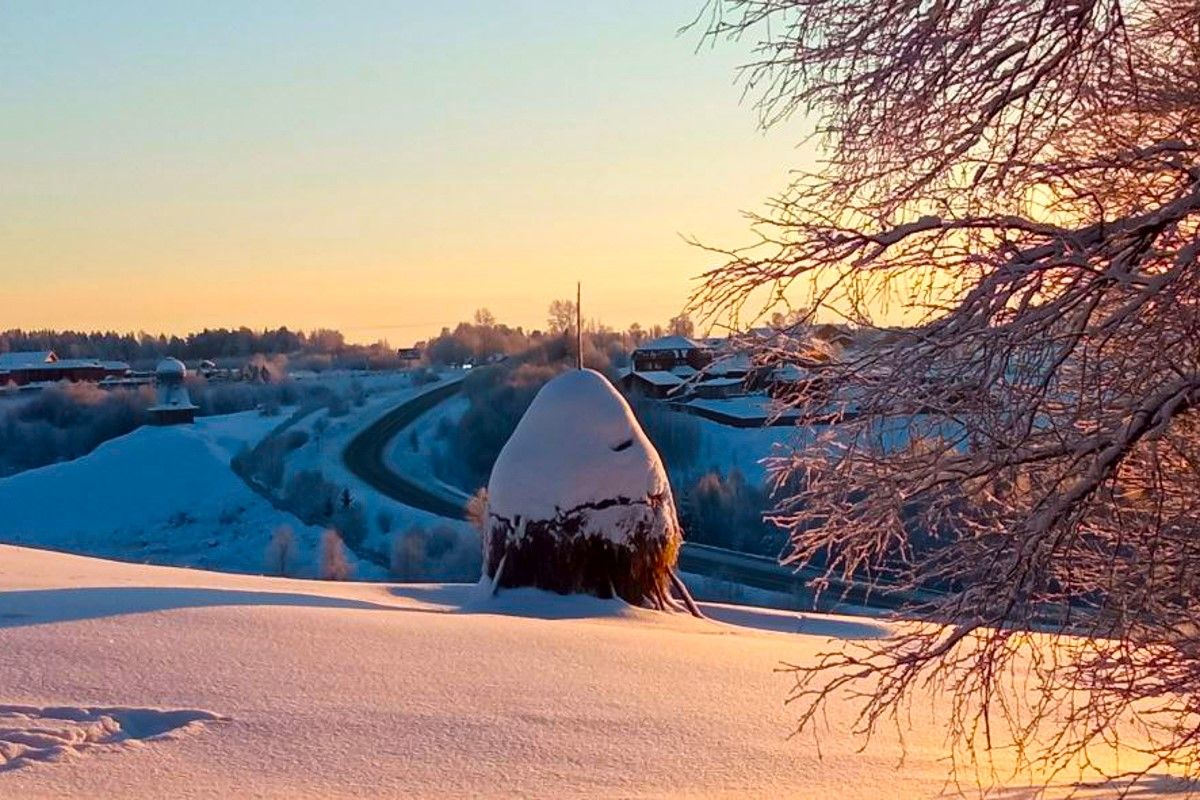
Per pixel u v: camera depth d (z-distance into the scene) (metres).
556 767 8.49
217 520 53.69
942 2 6.24
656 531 18.03
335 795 7.72
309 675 10.85
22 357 116.31
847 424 6.72
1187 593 6.63
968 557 6.76
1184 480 6.66
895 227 6.51
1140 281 6.03
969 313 6.16
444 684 10.79
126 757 8.33
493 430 59.09
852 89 6.56
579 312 19.45
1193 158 6.64
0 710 9.25
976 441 6.29
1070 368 6.62
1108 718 6.78
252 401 92.00
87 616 12.81
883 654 6.94
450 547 40.22
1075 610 6.99
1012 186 6.60
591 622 16.05
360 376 109.50
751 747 9.20
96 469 62.97
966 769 8.88
